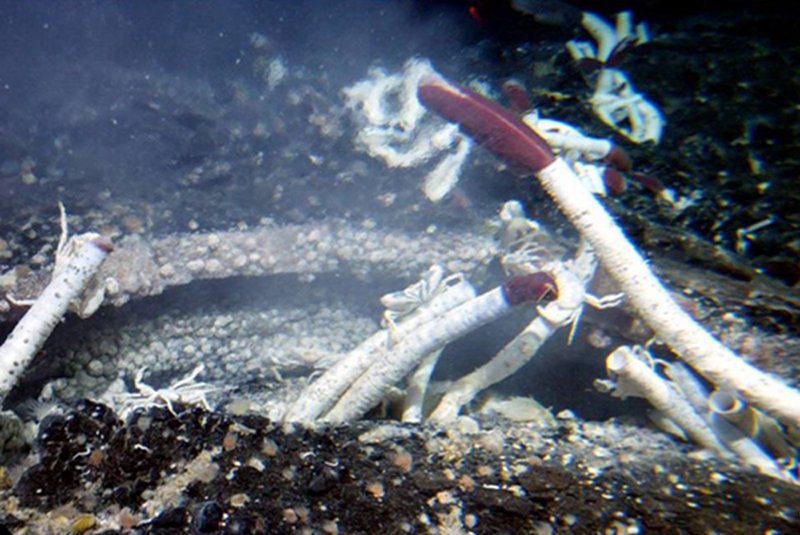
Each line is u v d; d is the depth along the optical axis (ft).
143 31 6.03
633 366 1.98
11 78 4.73
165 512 1.48
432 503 1.57
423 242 2.87
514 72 3.91
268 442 1.69
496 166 3.00
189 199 3.15
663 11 4.43
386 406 2.40
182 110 4.23
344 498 1.57
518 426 2.13
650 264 2.44
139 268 2.57
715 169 2.88
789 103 3.17
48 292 2.02
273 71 4.74
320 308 3.13
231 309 2.97
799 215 2.58
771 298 2.28
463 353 2.83
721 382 1.80
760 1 4.22
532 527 1.49
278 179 3.29
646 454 1.82
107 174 3.36
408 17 5.73
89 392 2.69
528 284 2.06
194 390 2.30
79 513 1.50
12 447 1.90
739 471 1.70
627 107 3.24
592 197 1.86
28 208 2.93
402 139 3.03
